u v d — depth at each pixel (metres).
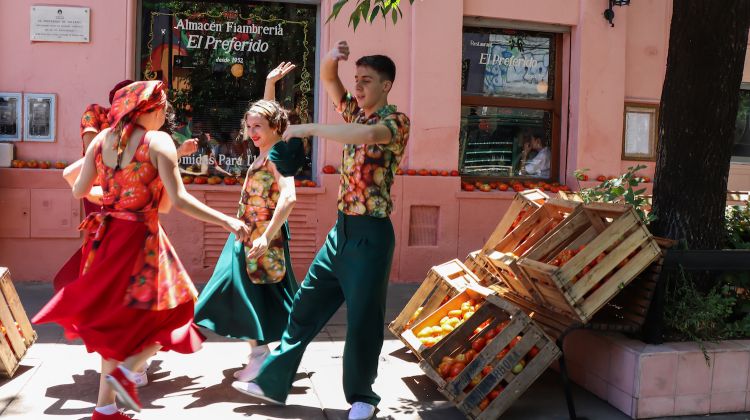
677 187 4.57
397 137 3.52
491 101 8.09
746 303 4.46
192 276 7.05
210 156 7.28
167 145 3.20
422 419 3.80
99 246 3.18
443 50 7.55
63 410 3.68
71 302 3.07
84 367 4.41
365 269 3.57
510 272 4.52
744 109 9.02
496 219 7.74
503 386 3.84
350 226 3.61
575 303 3.80
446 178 7.54
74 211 6.77
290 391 4.16
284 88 7.46
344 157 3.67
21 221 6.67
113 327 3.09
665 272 4.02
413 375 4.57
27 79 6.72
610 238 3.85
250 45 7.35
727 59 4.48
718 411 4.01
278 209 3.82
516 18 7.87
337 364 4.71
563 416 3.89
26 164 6.69
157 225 3.26
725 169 4.59
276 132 4.28
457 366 3.86
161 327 3.25
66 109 6.80
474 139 8.08
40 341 4.94
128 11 6.86
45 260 6.77
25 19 6.69
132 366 3.14
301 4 7.45
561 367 3.87
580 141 8.05
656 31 8.41
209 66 7.26
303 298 3.82
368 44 7.38
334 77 3.95
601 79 8.09
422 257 7.54
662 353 3.88
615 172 8.18
